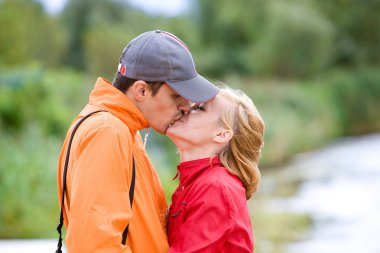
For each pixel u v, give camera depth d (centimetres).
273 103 2862
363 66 4206
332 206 1560
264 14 4053
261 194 1761
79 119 340
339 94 3647
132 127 340
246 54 3909
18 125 1503
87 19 3978
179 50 345
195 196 351
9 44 2291
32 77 1667
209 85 354
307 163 2366
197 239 342
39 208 1062
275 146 2397
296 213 1487
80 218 312
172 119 354
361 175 2028
